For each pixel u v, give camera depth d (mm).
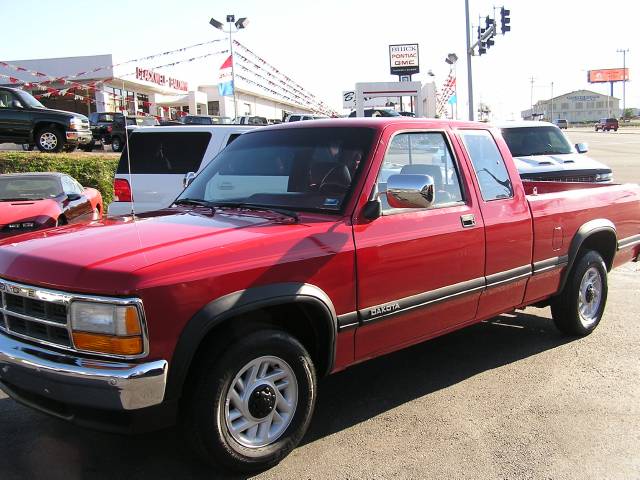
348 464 3613
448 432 4004
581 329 5801
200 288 3119
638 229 6391
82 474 3510
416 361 5316
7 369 3258
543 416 4219
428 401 4488
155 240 3379
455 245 4328
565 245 5387
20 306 3271
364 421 4176
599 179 11492
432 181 3746
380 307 3906
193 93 41500
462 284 4422
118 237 3461
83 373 2961
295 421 3609
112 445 3838
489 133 4996
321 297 3578
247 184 4426
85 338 3004
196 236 3441
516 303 5074
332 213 3877
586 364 5172
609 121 80500
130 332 2941
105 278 2973
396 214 4051
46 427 4082
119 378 2908
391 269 3938
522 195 5012
